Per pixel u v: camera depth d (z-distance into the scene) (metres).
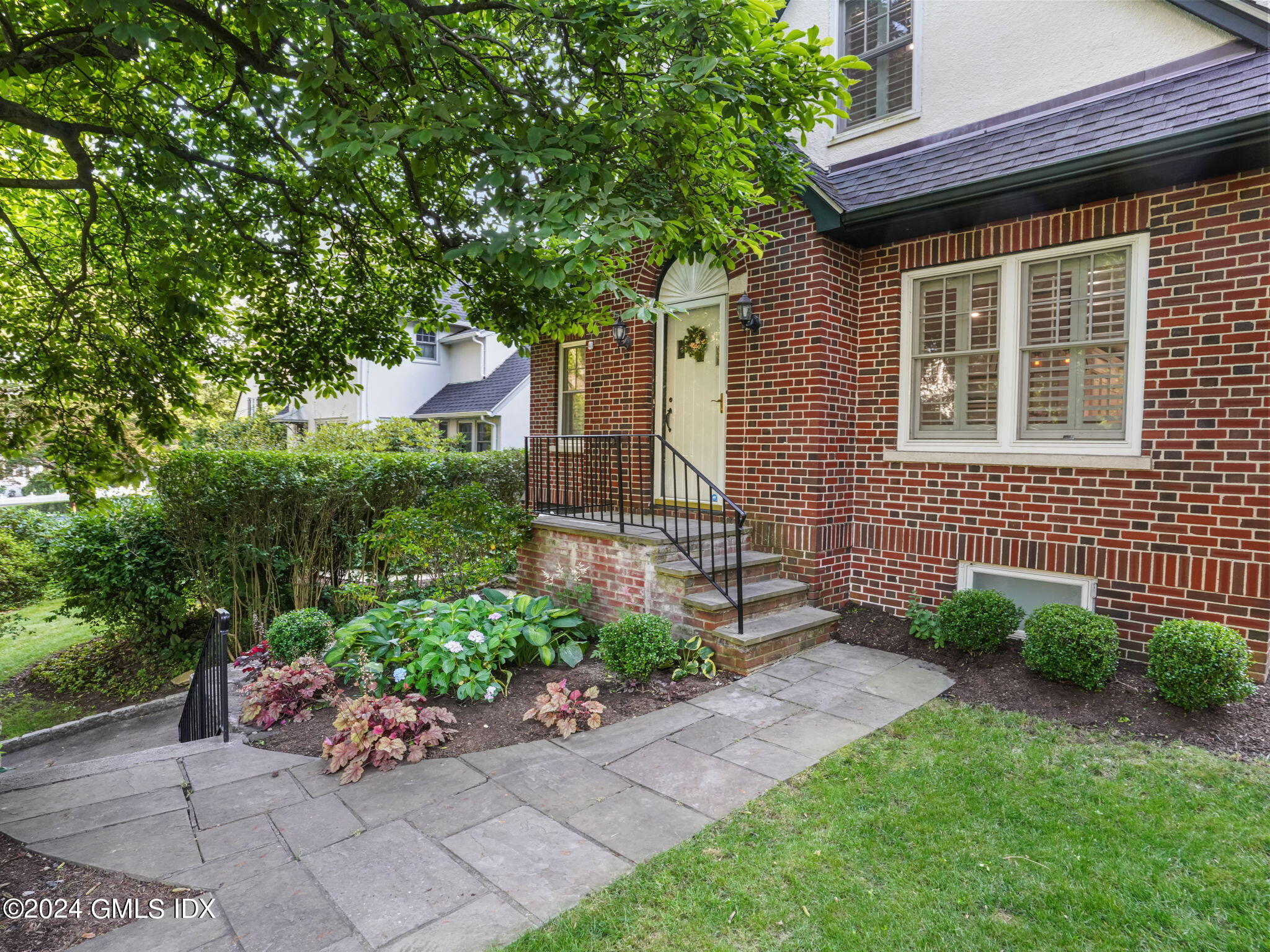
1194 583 4.20
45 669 7.25
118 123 4.35
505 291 5.43
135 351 5.73
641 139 3.88
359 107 3.50
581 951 2.08
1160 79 4.67
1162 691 3.70
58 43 3.47
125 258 5.28
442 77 3.80
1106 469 4.56
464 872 2.51
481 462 9.59
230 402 14.47
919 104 5.88
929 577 5.52
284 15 3.18
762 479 6.02
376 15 3.06
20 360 5.68
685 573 5.07
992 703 4.06
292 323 6.19
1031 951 2.06
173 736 5.17
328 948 2.09
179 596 6.91
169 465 6.51
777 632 4.86
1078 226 4.68
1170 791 2.98
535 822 2.88
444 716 3.85
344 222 5.46
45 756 4.96
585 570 5.96
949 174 5.08
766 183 4.78
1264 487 3.96
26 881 2.46
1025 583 5.09
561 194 3.19
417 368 19.72
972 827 2.75
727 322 6.34
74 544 6.46
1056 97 5.15
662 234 4.25
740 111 3.77
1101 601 4.61
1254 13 4.23
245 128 4.77
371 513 8.13
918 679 4.52
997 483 5.09
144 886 2.43
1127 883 2.37
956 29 5.67
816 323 5.56
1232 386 4.07
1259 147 3.80
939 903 2.29
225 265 5.39
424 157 3.59
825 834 2.73
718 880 2.43
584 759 3.51
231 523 6.89
